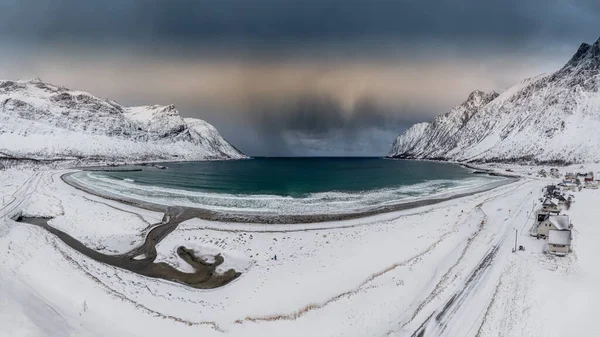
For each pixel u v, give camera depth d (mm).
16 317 20375
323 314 26234
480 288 27688
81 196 71438
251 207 63969
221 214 58281
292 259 38531
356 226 50812
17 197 65125
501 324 22391
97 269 34250
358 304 27312
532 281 27672
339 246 41938
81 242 45000
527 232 43094
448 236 43875
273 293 30297
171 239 45812
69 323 22859
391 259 36656
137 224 52719
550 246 34688
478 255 35594
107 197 71312
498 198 71188
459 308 25000
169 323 25562
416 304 26547
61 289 28391
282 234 47188
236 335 24219
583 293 25531
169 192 79938
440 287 28750
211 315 27203
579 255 34031
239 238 45625
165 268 37812
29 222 53875
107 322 24688
